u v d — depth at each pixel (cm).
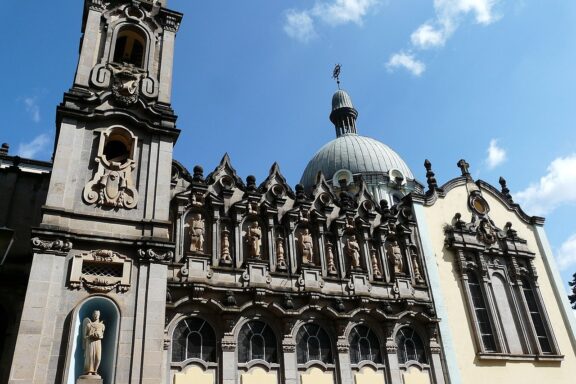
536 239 3988
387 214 3359
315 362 2662
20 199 2644
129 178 2353
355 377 2733
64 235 2062
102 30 2734
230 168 2991
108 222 2208
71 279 2003
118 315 2023
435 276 3281
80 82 2511
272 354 2595
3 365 2139
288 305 2670
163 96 2664
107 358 1961
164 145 2508
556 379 3369
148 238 2198
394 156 5738
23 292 2316
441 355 3038
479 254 3550
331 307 2811
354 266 3027
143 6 2920
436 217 3597
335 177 5366
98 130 2403
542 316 3597
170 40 2897
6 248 1667
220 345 2464
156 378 1958
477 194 3884
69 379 1847
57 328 1914
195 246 2623
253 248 2769
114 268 2134
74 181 2236
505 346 3297
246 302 2594
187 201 2714
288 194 3114
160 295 2117
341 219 3136
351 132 6506
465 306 3319
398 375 2830
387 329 2908
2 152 2933
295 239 2980
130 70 2666
